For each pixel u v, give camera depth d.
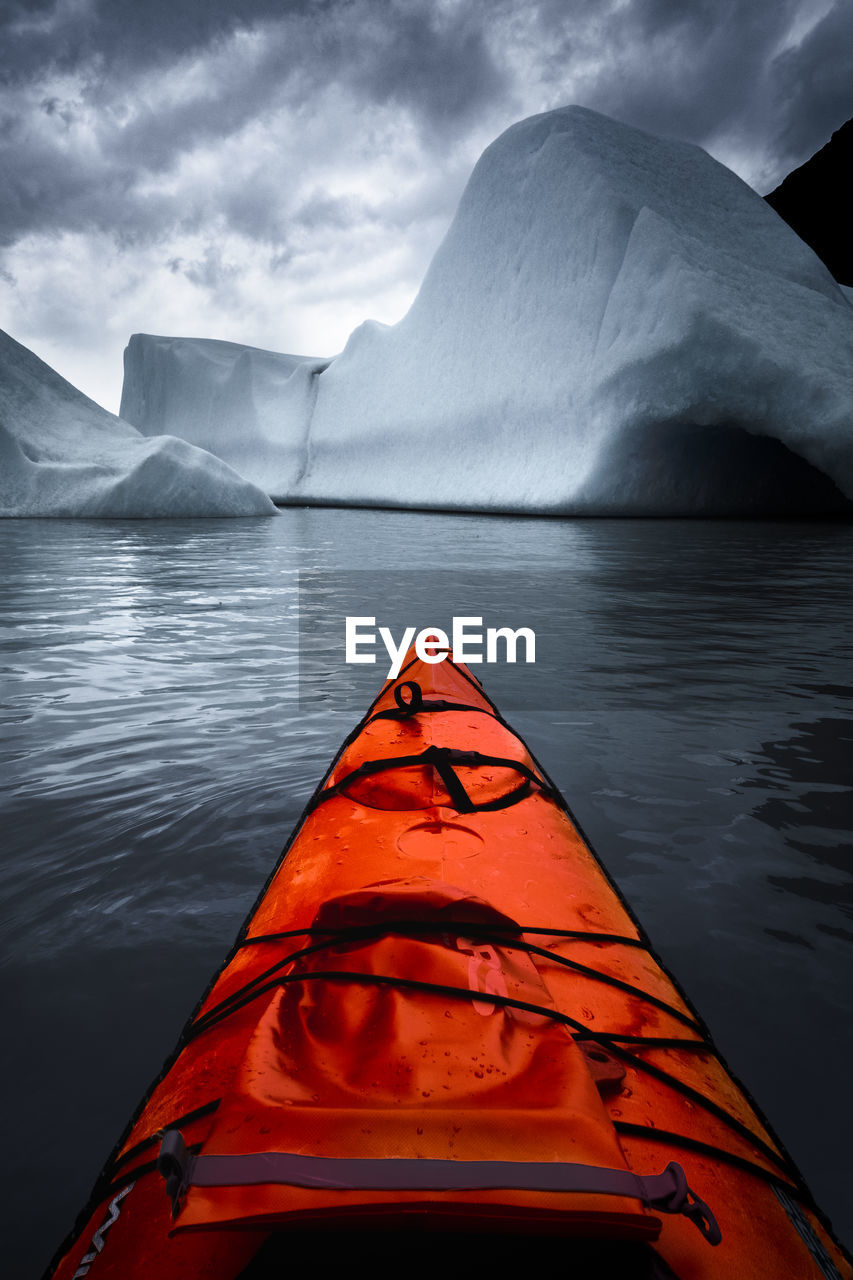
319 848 1.63
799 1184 0.92
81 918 1.81
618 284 19.41
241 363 36.66
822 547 11.30
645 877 2.01
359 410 29.48
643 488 19.53
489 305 24.05
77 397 22.06
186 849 2.14
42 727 3.19
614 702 3.62
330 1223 0.64
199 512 19.42
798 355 16.91
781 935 1.76
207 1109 0.90
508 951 1.06
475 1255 0.67
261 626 5.45
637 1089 0.98
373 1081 0.77
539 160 22.55
